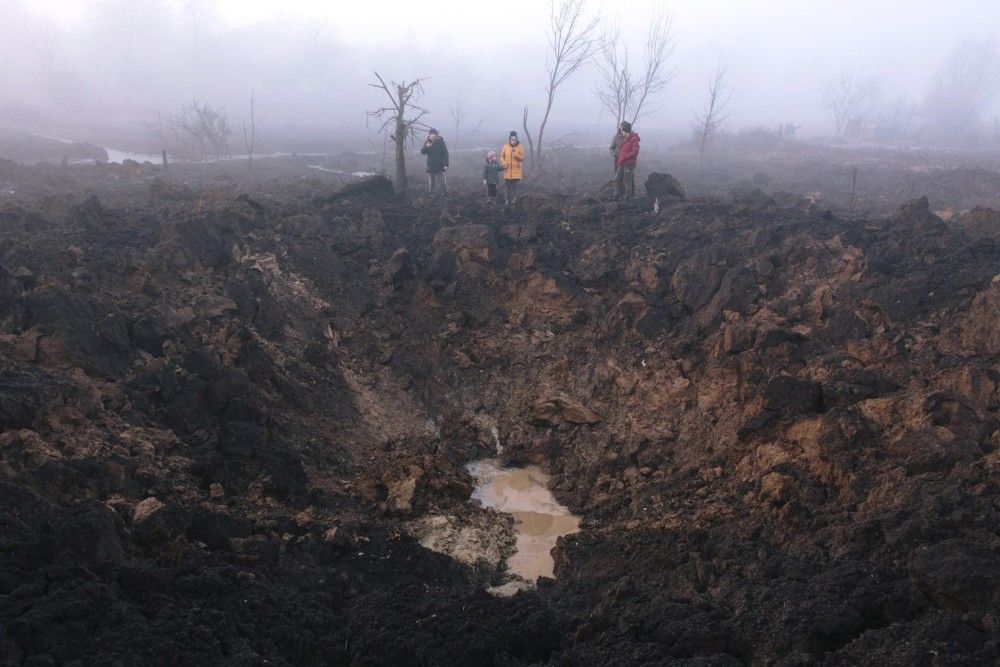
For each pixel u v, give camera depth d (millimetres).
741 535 6941
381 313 11852
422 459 9133
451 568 7363
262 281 11125
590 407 10555
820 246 11680
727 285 11094
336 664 5066
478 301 12195
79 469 6512
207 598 5312
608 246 12555
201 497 7062
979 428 7289
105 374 8227
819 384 8477
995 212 12781
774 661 4742
